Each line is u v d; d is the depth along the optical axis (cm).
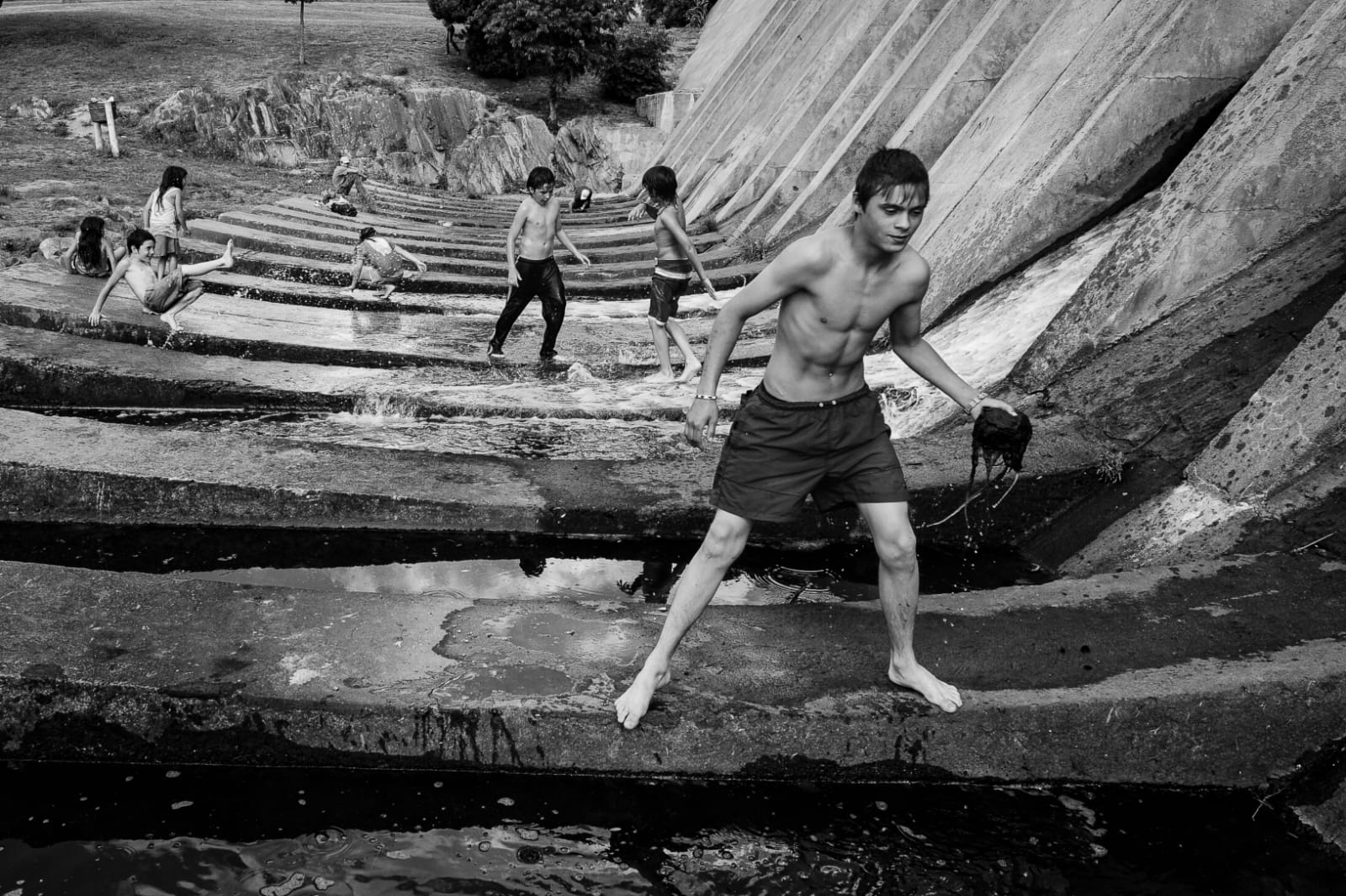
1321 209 706
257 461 663
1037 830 392
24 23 3503
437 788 395
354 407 882
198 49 3428
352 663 419
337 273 1427
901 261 348
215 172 2431
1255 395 590
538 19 3322
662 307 955
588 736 397
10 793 382
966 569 609
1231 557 529
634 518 629
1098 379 715
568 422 845
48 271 1155
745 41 3133
